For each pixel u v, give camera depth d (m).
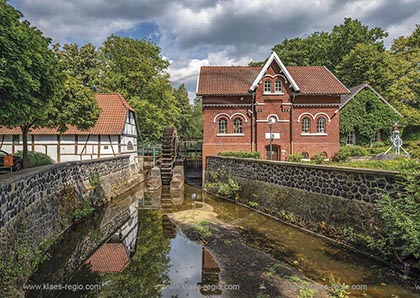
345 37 40.12
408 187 6.80
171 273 7.27
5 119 7.30
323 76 24.98
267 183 13.30
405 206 6.71
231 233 10.27
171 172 23.14
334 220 9.12
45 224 8.60
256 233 10.20
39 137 22.64
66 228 10.19
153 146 32.53
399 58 36.53
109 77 29.59
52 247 8.62
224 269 7.35
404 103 35.00
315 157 20.67
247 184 15.05
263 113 22.52
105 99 25.20
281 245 8.90
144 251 8.86
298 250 8.41
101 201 14.52
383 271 6.80
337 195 9.17
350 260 7.53
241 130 22.77
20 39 6.36
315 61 41.81
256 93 22.47
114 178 17.94
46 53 8.43
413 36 38.56
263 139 22.52
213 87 23.09
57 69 9.12
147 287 6.59
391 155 17.94
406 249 6.34
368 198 8.02
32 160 15.37
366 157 21.28
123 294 6.30
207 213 13.32
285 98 22.50
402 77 34.22
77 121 14.19
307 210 10.44
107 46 32.47
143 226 11.59
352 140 28.20
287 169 11.84
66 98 13.42
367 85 27.88
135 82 30.86
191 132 55.75
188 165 32.22
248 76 25.08
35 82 6.92
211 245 9.17
